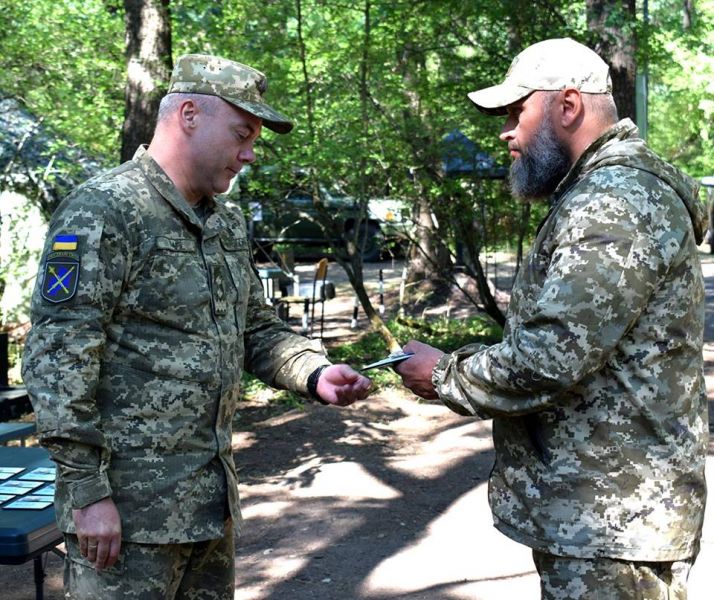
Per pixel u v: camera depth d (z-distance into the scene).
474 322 11.41
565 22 8.49
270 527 5.05
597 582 2.34
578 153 2.48
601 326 2.24
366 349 10.24
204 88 2.59
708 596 3.98
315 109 8.84
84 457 2.39
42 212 10.85
